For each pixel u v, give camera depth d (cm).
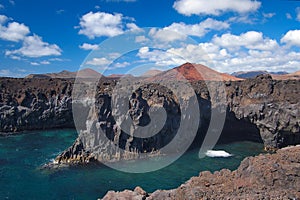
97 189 4478
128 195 2994
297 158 3031
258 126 7875
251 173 2952
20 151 6850
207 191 2719
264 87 8081
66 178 4947
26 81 10844
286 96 7606
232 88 8581
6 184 4684
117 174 5147
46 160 6044
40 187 4556
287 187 2755
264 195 2552
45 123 10088
